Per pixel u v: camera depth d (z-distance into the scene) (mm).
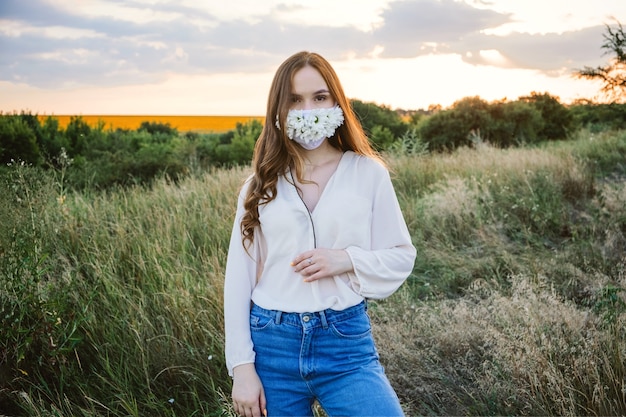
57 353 3010
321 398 1944
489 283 4543
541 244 5402
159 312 3562
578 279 4566
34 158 9609
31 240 3582
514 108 13656
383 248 2059
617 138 10703
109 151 10352
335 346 1912
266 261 2010
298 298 1940
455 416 2975
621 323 3182
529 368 2949
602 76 12953
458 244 5707
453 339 3457
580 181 7262
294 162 2033
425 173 8211
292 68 2039
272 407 1951
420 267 5184
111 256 4191
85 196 6453
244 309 2012
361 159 2088
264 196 2012
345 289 1943
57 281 3703
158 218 5340
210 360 3191
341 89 2105
